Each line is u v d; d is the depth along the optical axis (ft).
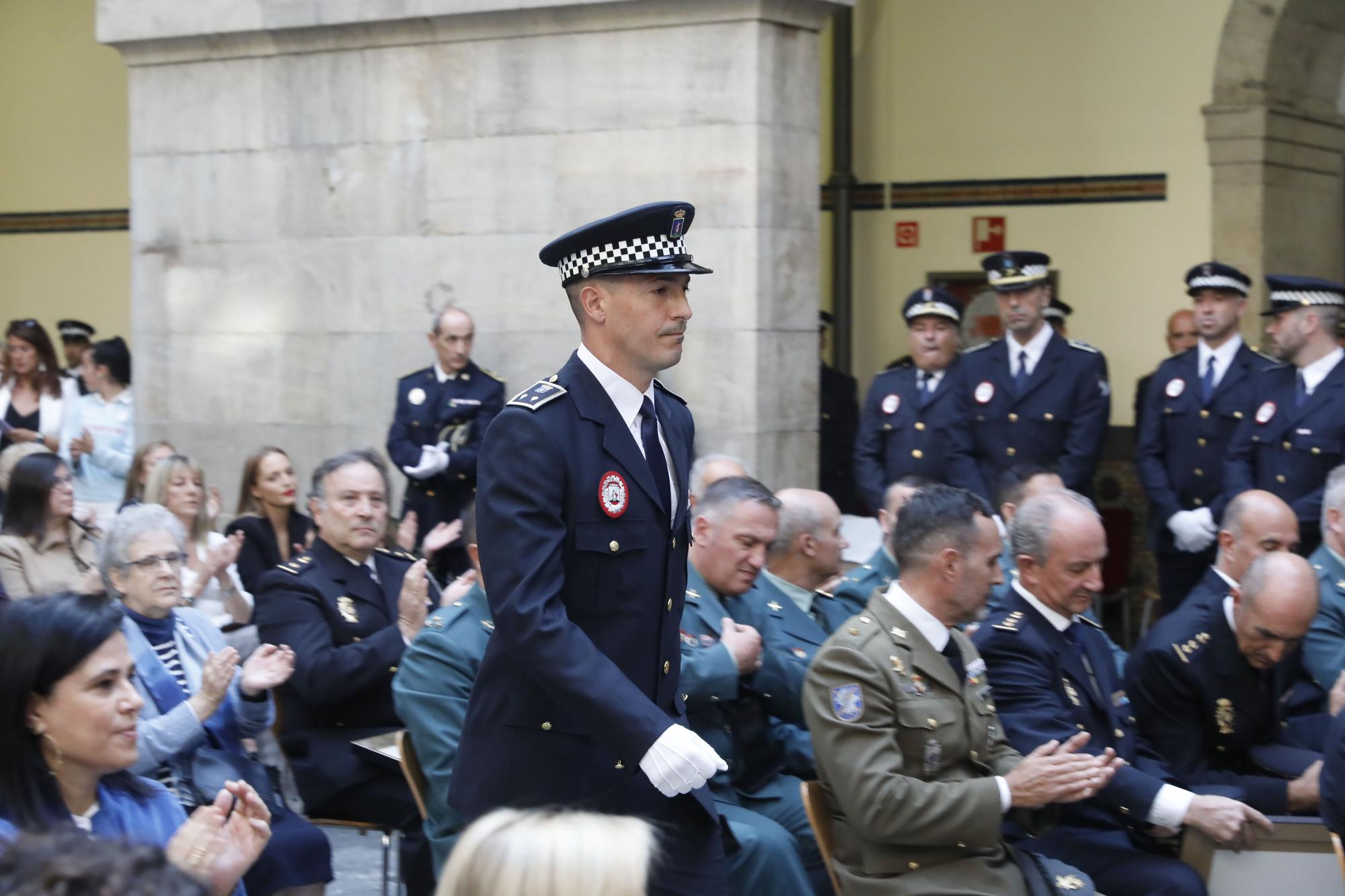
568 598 19.77
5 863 10.07
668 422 21.04
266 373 55.16
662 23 48.16
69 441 57.72
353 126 53.31
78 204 88.33
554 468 19.44
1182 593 47.01
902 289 70.95
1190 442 47.01
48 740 18.15
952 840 22.66
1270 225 64.23
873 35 70.59
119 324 87.92
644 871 12.39
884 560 33.01
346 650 30.35
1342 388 43.24
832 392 60.34
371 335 53.47
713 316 47.80
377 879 34.96
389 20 51.62
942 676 23.71
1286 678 30.09
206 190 55.83
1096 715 26.78
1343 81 67.72
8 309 90.48
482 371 50.19
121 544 27.53
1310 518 42.68
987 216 69.10
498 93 50.93
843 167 70.38
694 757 18.58
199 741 25.84
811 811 23.93
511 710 20.12
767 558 31.94
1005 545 36.86
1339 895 24.67
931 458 49.08
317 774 29.86
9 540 37.40
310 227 54.24
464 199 51.75
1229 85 63.98
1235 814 24.72
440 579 48.83
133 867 9.95
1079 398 47.55
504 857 12.19
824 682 23.47
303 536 44.60
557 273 50.65
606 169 49.44
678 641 20.83
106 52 87.04
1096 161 67.00
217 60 55.21
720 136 47.67
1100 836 26.45
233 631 33.37
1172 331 59.98
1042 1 67.46
